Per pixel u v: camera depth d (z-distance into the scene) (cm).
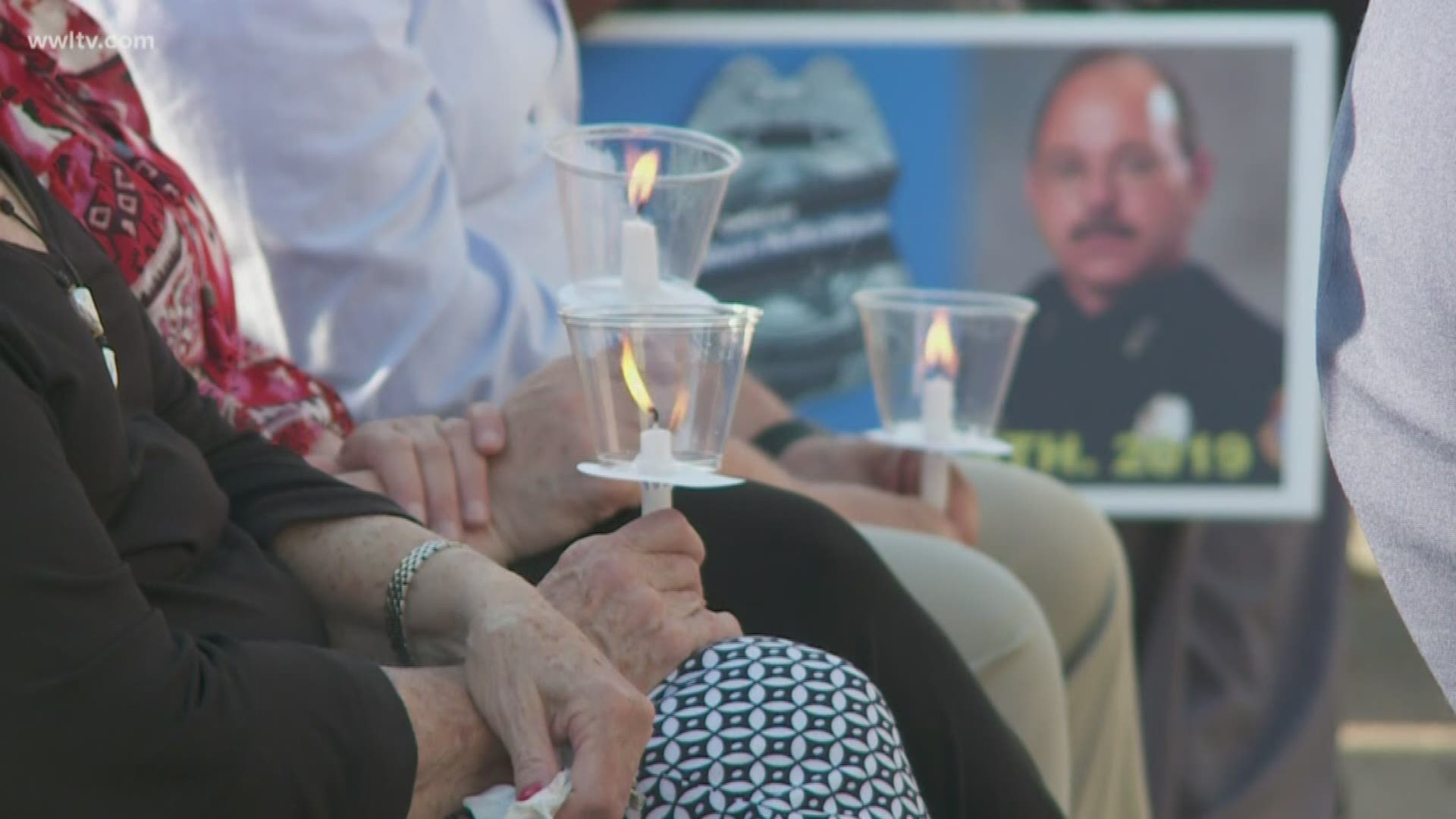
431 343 853
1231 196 1141
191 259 722
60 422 514
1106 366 1152
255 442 662
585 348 554
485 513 688
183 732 461
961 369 852
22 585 451
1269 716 1208
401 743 502
